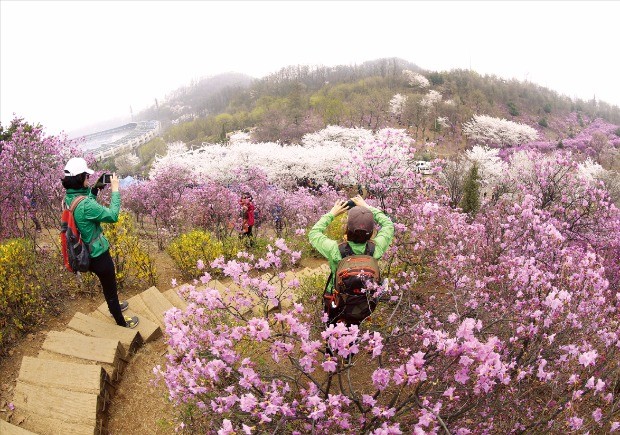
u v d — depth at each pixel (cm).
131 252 592
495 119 8650
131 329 424
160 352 424
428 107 10169
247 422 235
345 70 18262
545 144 8169
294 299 451
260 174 2138
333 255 297
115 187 390
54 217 809
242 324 338
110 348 379
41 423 310
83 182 374
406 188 776
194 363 239
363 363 361
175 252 685
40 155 834
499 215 607
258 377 223
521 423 264
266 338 223
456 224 516
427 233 455
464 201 1650
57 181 834
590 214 943
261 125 8506
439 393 230
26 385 335
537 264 418
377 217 326
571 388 272
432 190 793
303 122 8619
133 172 9806
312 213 1612
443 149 8494
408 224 579
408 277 441
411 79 13212
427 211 429
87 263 374
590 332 326
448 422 235
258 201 1703
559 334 292
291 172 3669
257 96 15850
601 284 350
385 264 493
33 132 864
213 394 249
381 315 394
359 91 12669
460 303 359
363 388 320
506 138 8425
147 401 356
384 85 13262
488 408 258
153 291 521
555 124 12688
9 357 392
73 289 527
